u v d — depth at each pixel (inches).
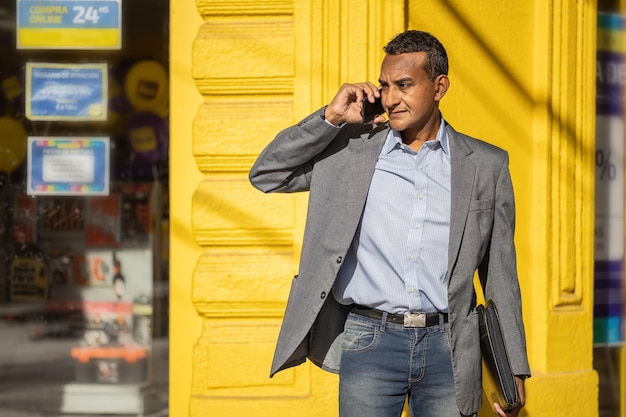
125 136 277.1
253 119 264.7
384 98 175.5
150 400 281.1
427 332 176.1
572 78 287.7
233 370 264.5
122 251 279.3
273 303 264.7
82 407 283.4
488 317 176.7
